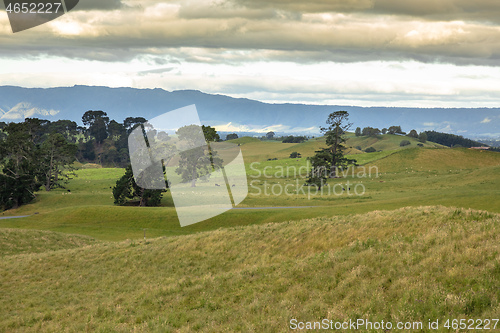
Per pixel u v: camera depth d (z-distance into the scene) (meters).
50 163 97.94
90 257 25.27
